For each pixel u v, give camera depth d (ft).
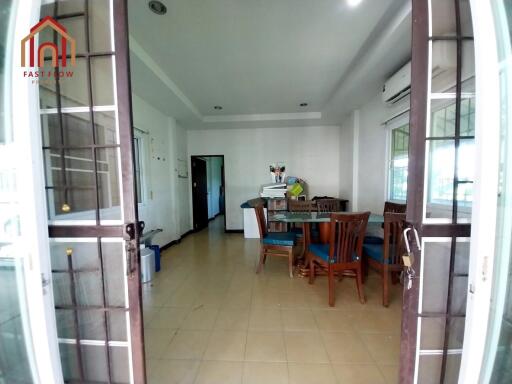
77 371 3.79
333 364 4.91
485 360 2.81
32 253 3.00
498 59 2.57
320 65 8.80
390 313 6.76
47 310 3.13
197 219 18.30
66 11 3.39
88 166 3.54
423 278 3.34
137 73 8.30
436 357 3.45
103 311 3.64
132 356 3.60
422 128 3.13
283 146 16.83
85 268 3.61
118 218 3.55
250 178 17.20
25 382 3.28
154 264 9.54
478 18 2.56
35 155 2.99
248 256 11.98
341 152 15.87
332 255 7.12
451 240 3.24
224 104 13.05
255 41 7.17
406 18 5.68
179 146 15.57
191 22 6.24
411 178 3.22
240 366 4.87
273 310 6.95
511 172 2.63
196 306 7.22
